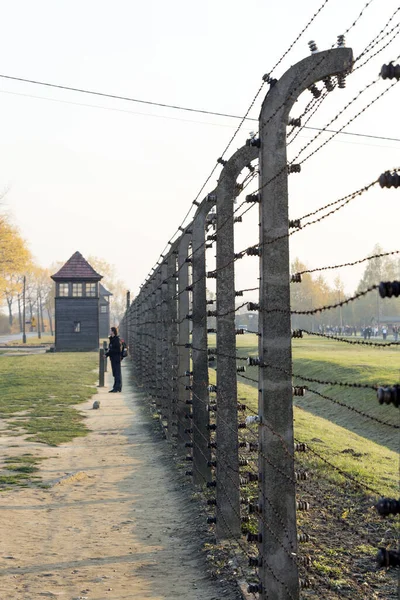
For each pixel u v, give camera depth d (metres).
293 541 5.00
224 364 7.50
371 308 103.81
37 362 44.38
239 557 6.63
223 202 7.53
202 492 9.37
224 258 7.53
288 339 5.03
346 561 6.18
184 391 12.62
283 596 4.99
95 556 6.95
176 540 7.48
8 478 10.55
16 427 16.25
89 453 12.91
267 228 5.04
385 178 3.21
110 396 23.88
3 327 135.25
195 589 5.95
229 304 7.57
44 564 6.69
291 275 5.04
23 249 74.44
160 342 17.83
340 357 40.44
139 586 6.05
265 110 5.05
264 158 5.06
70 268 62.44
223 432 7.45
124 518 8.40
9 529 7.85
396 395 3.01
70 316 61.94
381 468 11.17
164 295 16.19
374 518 7.42
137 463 11.94
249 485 8.98
